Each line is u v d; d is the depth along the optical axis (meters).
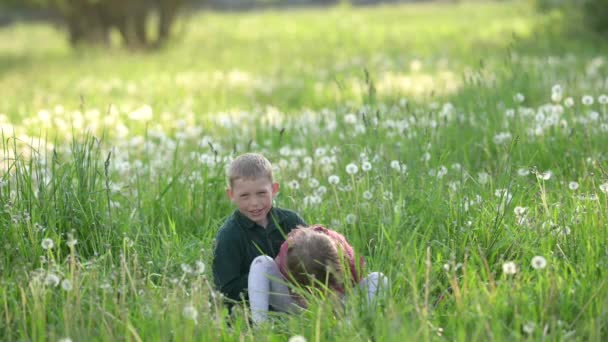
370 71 20.22
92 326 4.96
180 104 15.46
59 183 6.66
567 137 8.75
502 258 5.79
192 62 26.42
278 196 7.26
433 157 8.20
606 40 22.55
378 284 5.12
